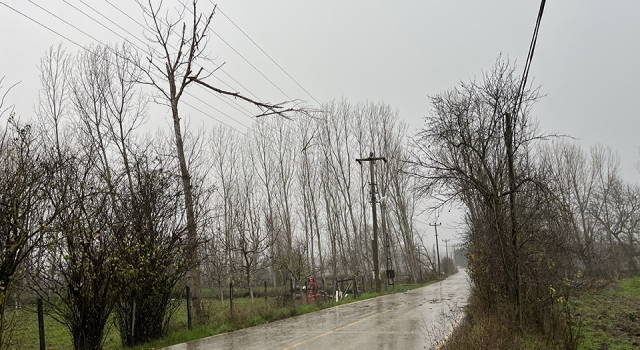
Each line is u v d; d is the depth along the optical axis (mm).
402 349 10625
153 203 13852
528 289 11914
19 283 10680
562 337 10312
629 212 48281
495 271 12828
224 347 11875
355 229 41719
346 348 11000
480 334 9656
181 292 15531
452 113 13438
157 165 14570
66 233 10688
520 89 11141
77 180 11625
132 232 13070
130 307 13562
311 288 28219
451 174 13570
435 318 16453
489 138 12594
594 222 41719
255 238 22594
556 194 12141
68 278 11586
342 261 41062
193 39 17047
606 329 16156
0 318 9797
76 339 11781
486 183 13227
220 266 22312
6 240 9477
